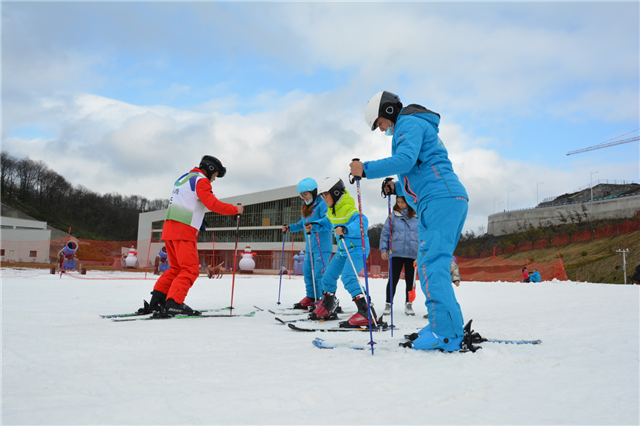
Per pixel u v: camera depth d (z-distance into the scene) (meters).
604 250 58.78
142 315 4.30
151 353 2.33
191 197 4.50
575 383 1.69
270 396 1.47
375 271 25.25
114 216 110.12
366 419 1.27
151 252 48.78
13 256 39.50
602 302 6.09
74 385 1.63
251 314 4.59
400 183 3.07
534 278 18.70
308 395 1.50
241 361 2.12
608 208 72.88
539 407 1.39
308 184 5.36
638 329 3.25
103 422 1.22
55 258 34.94
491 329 3.44
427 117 2.82
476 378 1.77
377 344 2.70
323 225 5.11
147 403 1.40
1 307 4.60
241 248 46.00
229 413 1.30
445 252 2.58
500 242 82.25
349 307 6.15
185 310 4.30
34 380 1.70
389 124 3.00
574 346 2.53
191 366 1.98
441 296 2.49
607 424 1.23
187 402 1.41
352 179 2.79
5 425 1.18
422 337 2.53
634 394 1.53
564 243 69.31
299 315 4.73
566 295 7.65
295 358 2.20
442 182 2.67
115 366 1.98
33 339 2.60
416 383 1.68
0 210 80.25
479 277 28.62
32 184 96.94
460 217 2.67
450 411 1.35
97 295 6.63
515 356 2.16
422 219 2.73
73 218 101.88
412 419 1.27
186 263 4.36
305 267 5.53
